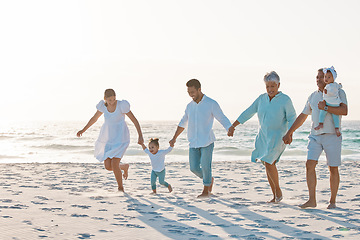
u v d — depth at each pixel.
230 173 11.15
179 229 4.58
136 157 19.16
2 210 5.47
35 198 6.53
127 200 6.56
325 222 4.96
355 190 7.71
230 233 4.42
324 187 8.10
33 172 10.88
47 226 4.60
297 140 36.12
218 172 11.44
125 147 7.55
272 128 6.26
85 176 10.14
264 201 6.56
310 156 5.92
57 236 4.16
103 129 7.55
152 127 92.00
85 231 4.41
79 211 5.54
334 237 4.24
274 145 6.24
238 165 13.78
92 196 6.88
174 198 6.86
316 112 5.89
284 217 5.28
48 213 5.35
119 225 4.73
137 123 7.62
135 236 4.23
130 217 5.21
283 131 6.27
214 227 4.71
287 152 21.94
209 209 5.84
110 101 7.38
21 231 4.33
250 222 4.98
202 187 8.39
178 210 5.75
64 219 5.00
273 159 6.27
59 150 24.03
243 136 47.38
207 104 6.93
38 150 24.08
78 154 21.11
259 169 12.32
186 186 8.53
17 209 5.57
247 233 4.42
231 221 5.04
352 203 6.30
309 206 5.93
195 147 7.02
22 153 21.66
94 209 5.71
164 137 45.66
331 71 5.65
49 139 39.94
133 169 12.21
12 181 8.80
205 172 6.96
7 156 19.69
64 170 11.58
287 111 6.19
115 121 7.50
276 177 6.39
